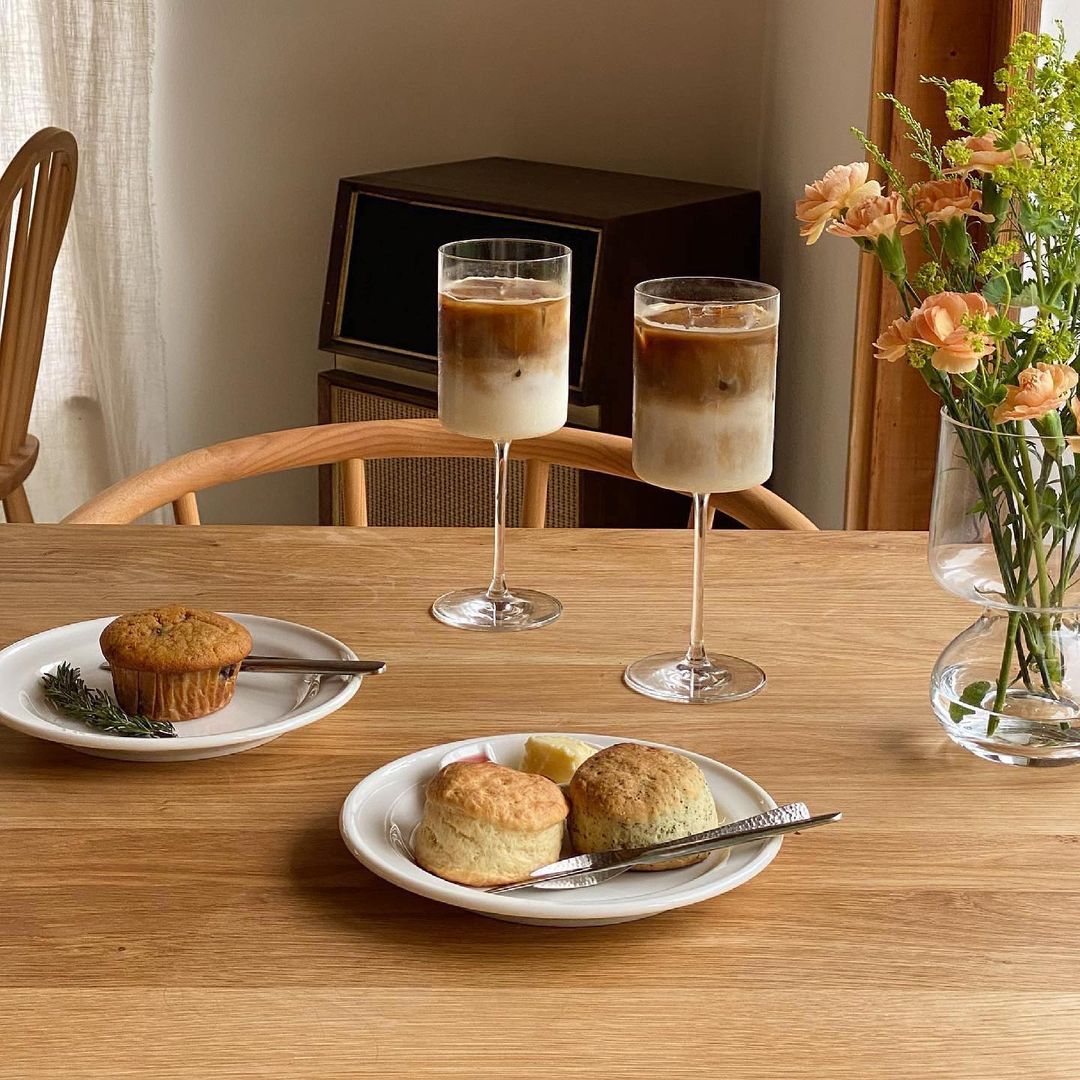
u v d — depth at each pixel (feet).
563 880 2.55
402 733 3.21
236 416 11.05
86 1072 2.13
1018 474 2.97
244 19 10.26
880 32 6.26
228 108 10.43
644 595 4.04
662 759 2.73
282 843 2.77
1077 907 2.60
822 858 2.74
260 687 3.38
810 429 8.18
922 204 3.00
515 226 8.32
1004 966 2.42
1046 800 2.99
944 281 3.08
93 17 9.77
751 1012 2.29
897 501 6.80
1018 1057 2.20
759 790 2.82
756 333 3.37
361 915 2.54
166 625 3.22
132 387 10.41
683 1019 2.27
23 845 2.75
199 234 10.66
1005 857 2.76
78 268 10.32
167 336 10.84
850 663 3.62
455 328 3.87
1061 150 2.77
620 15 9.91
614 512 8.52
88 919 2.51
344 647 3.48
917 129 3.13
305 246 10.70
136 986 2.33
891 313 6.59
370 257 9.08
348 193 9.13
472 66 10.22
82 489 10.95
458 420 3.92
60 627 3.57
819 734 3.25
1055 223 2.85
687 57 9.86
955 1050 2.21
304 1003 2.29
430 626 3.79
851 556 4.35
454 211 8.59
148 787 2.97
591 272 8.02
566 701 3.38
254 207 10.62
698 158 10.01
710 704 3.37
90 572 4.10
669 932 2.50
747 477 3.45
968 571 3.09
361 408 9.31
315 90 10.38
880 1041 2.23
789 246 8.67
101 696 3.22
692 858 2.64
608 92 10.07
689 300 3.57
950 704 3.18
